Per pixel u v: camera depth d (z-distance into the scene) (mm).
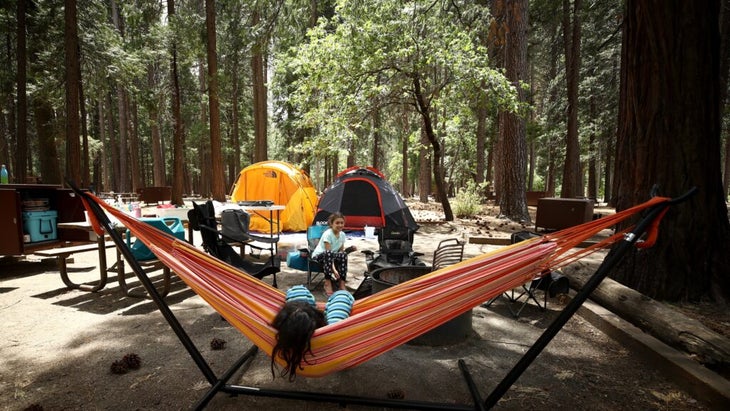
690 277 3992
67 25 10320
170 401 2516
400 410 2463
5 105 15352
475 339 3549
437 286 2230
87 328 3721
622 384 2762
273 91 20500
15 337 3492
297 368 2182
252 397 2576
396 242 5605
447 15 9812
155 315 4086
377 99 11000
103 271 4770
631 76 4309
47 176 13805
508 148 11867
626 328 3459
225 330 3701
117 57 13844
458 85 10281
